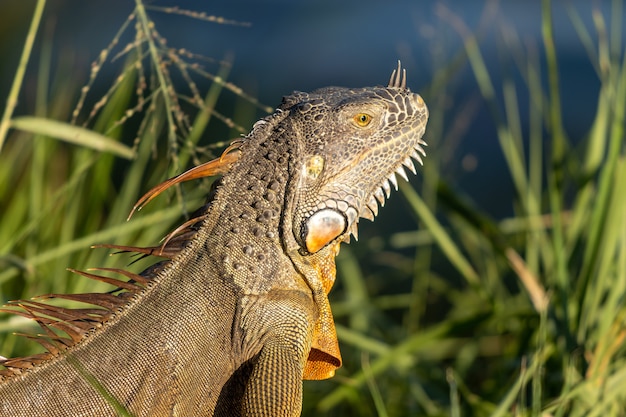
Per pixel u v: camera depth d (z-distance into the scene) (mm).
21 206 11305
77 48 21250
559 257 10055
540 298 10344
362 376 9930
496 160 27266
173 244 7227
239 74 34219
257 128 7496
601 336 9516
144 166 10945
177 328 6785
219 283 6973
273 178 7246
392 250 19859
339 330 10258
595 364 9188
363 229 20469
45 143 11711
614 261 10414
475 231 11484
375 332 12609
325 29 42656
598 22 11070
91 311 6906
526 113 31359
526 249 12312
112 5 27516
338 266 15914
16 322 8516
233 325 6906
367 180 7613
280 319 6973
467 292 14227
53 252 9500
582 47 41844
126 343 6730
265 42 40156
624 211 9852
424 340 10016
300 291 7207
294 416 6629
